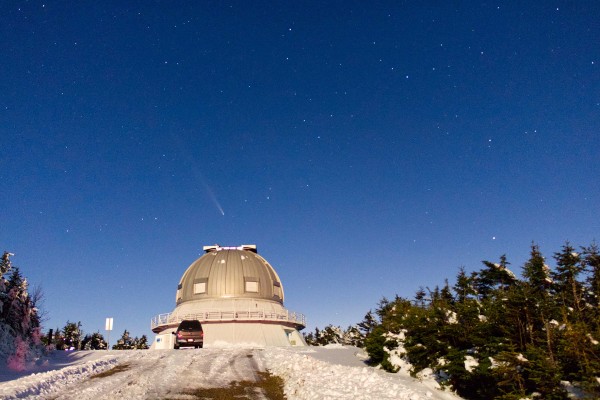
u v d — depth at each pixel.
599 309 18.28
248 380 17.88
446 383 18.39
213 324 51.34
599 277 21.06
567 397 14.55
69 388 16.12
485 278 28.08
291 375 18.12
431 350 19.88
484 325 17.80
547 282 21.64
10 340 23.75
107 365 21.45
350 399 13.71
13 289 25.62
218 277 54.28
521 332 17.00
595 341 14.33
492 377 16.83
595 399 13.45
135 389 15.74
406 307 24.47
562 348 15.05
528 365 15.42
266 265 58.50
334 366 19.41
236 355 24.58
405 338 21.70
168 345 41.56
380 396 14.05
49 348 28.19
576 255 21.89
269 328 52.00
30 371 21.41
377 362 23.17
